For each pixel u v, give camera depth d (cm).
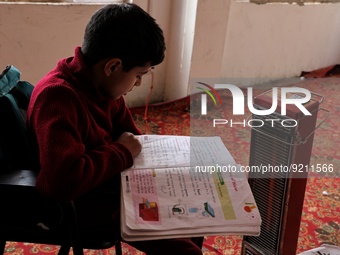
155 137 122
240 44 323
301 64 368
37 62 243
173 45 295
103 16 104
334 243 177
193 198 97
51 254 161
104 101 114
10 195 102
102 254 162
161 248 102
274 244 124
